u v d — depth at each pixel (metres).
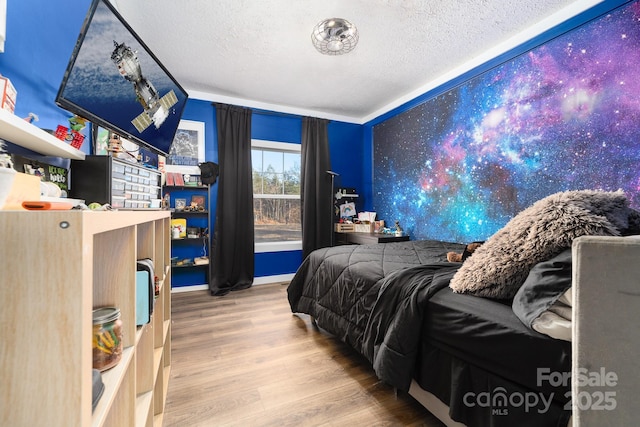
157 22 2.07
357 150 4.27
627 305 0.52
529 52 2.17
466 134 2.71
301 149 3.81
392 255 2.09
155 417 1.21
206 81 3.03
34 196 0.66
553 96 2.02
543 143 2.09
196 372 1.63
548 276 0.87
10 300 0.39
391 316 1.35
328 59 2.60
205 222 3.37
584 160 1.85
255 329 2.22
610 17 1.73
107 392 0.55
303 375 1.61
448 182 2.91
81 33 0.97
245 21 2.06
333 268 2.02
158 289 1.18
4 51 0.83
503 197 2.38
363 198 4.25
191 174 3.20
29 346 0.40
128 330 0.75
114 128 1.29
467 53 2.51
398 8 1.94
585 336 0.56
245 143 3.44
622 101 1.68
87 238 0.42
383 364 1.23
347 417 1.28
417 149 3.30
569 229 0.91
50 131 1.03
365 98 3.53
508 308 0.99
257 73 2.86
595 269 0.56
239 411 1.32
